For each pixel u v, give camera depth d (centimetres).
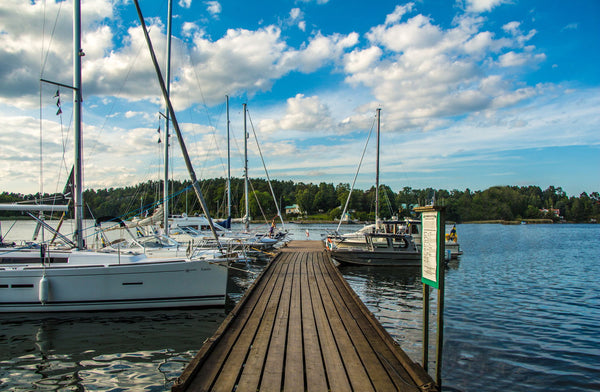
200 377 469
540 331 938
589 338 887
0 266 1035
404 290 1448
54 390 599
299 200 10881
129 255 1116
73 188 1153
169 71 1725
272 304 895
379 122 2544
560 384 640
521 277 1798
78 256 1080
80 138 1139
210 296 1068
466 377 663
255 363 520
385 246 2031
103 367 687
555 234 5700
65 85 1098
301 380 467
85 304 1018
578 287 1549
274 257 1859
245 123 2873
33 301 998
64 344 805
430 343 839
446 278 1770
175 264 1043
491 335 903
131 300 1030
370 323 725
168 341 824
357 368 503
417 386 445
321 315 790
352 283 1593
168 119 1742
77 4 1120
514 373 683
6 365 696
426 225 505
